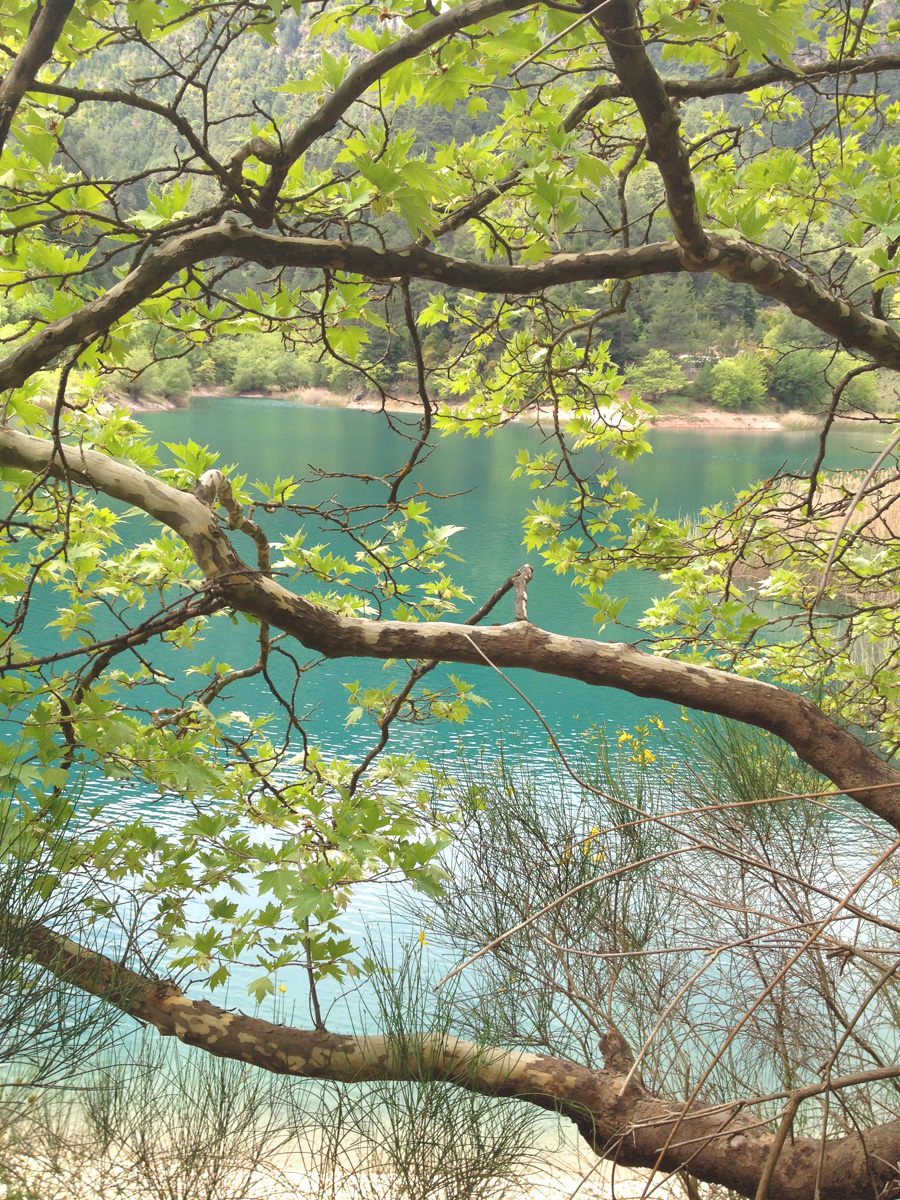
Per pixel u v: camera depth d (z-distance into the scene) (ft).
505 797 12.24
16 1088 7.07
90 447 7.92
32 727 6.61
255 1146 8.64
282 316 6.10
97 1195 7.47
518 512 66.74
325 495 66.54
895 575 10.93
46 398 7.63
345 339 6.33
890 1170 6.04
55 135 4.94
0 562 8.62
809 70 7.22
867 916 4.12
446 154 7.84
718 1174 6.55
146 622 6.11
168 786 7.74
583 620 36.73
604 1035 7.60
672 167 4.58
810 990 8.38
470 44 5.15
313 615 6.30
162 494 6.35
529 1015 9.64
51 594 33.30
